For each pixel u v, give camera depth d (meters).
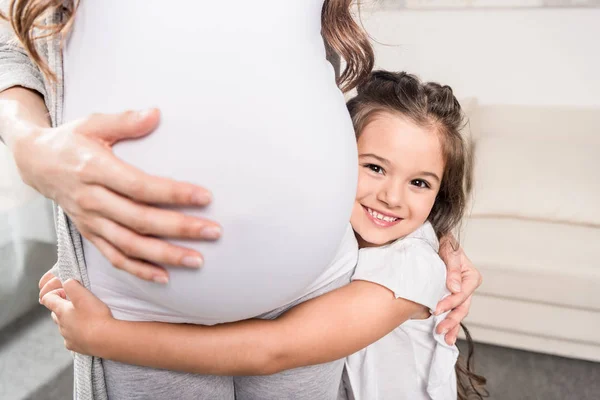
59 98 0.63
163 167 0.56
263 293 0.64
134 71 0.56
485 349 2.00
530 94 2.53
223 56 0.56
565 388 1.81
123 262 0.57
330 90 0.67
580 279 1.80
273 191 0.58
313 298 0.75
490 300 1.94
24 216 2.13
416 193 0.86
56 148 0.54
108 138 0.55
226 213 0.57
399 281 0.76
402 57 2.59
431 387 0.95
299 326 0.70
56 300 0.71
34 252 2.13
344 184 0.66
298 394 0.82
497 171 2.20
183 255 0.54
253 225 0.58
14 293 2.03
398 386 0.98
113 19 0.57
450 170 0.92
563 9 2.40
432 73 2.59
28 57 0.69
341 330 0.72
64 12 0.61
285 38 0.60
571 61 2.46
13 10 0.58
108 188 0.52
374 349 0.96
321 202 0.63
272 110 0.57
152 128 0.54
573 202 2.06
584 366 1.92
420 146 0.83
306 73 0.62
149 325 0.67
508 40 2.49
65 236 0.65
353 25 0.85
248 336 0.68
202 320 0.67
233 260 0.59
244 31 0.57
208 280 0.60
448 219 1.00
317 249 0.66
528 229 2.04
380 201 0.85
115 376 0.73
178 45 0.56
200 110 0.55
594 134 2.41
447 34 2.52
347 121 0.69
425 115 0.84
